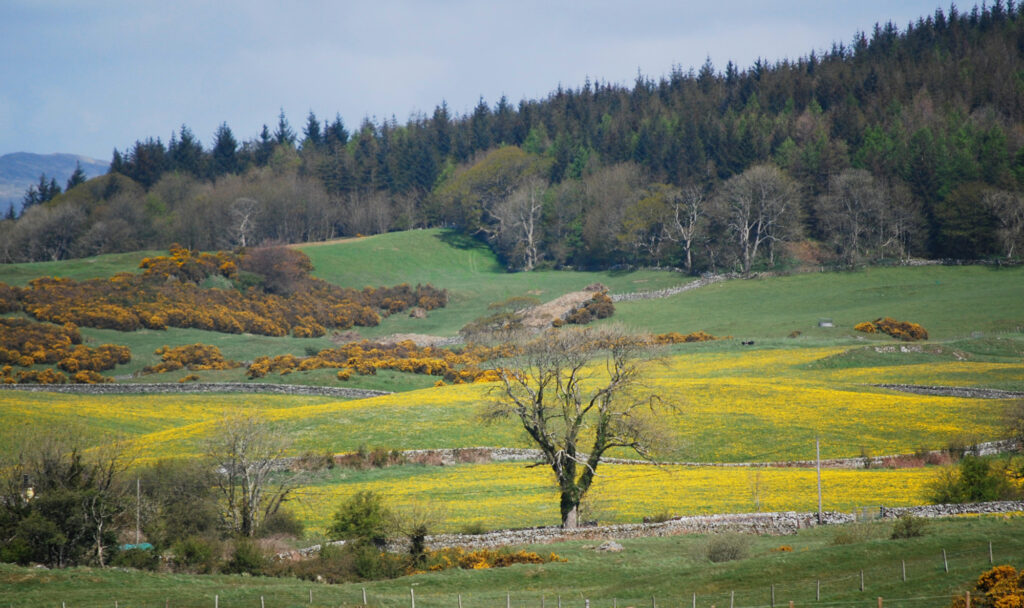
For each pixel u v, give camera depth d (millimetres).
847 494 83875
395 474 102438
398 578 62844
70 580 60438
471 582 60938
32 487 74250
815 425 115938
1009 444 100500
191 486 80188
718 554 62562
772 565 57312
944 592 47594
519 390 88688
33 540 69250
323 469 103438
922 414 119125
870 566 54844
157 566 69625
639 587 56750
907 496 82188
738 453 107750
